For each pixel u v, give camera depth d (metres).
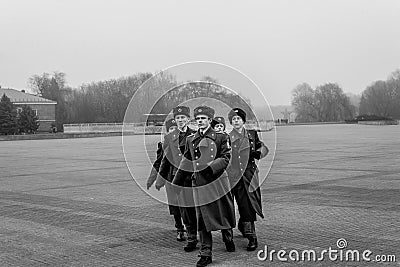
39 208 13.28
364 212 11.66
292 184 16.78
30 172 23.14
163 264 8.08
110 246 9.19
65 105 97.69
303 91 118.38
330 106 118.44
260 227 10.34
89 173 22.14
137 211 12.55
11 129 76.81
